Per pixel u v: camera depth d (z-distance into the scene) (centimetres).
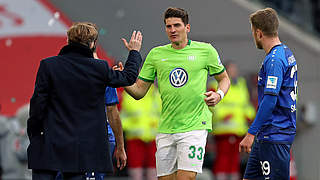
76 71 1758
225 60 4019
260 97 1959
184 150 2109
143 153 3588
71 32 1794
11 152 3288
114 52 3844
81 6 3853
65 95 1741
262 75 1948
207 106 2177
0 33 3762
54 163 1711
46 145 1719
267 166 1941
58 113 1734
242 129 3650
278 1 4369
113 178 3806
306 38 4150
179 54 2148
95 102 1769
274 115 1936
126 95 3600
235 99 3653
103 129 1770
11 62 3753
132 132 3566
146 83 2223
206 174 3847
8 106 3700
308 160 4075
